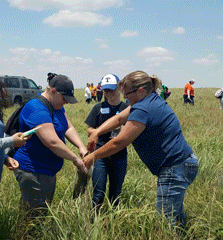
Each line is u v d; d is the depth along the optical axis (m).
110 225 2.63
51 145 2.51
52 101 2.60
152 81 2.58
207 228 2.83
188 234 2.65
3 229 2.49
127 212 2.79
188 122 9.79
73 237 2.46
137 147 2.62
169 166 2.51
